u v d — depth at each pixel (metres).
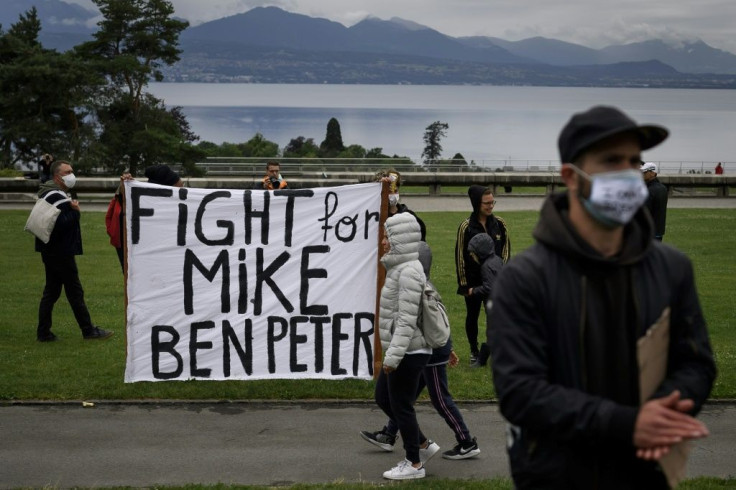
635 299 3.08
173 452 7.86
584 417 2.90
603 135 2.93
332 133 114.75
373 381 10.01
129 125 60.03
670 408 2.86
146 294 9.67
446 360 7.66
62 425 8.55
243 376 9.84
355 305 9.89
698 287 16.86
